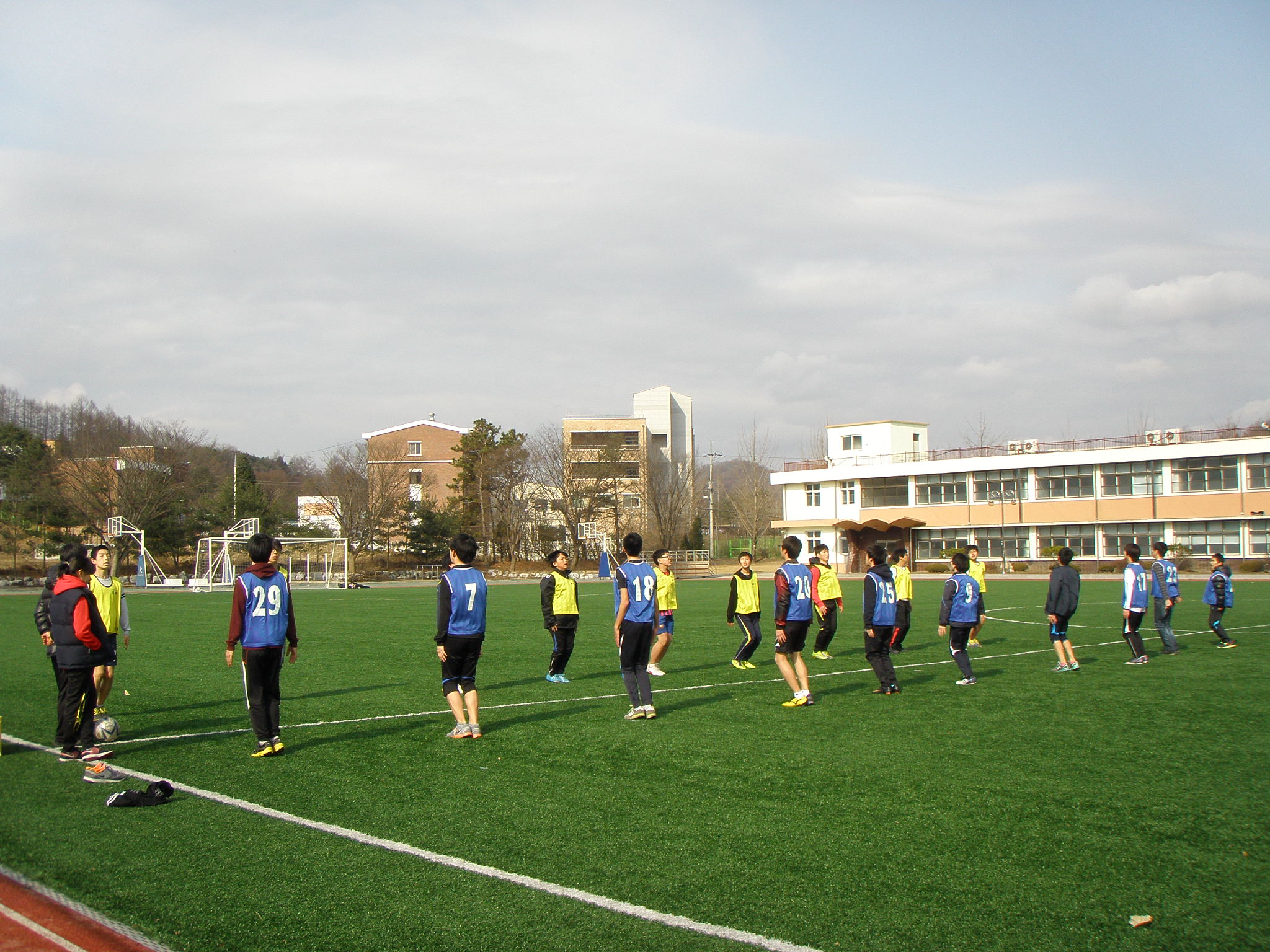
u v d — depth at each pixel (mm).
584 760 7773
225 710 10492
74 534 53344
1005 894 4758
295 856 5395
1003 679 12523
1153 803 6352
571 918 4488
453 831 5828
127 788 6965
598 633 20672
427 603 33125
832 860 5258
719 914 4516
